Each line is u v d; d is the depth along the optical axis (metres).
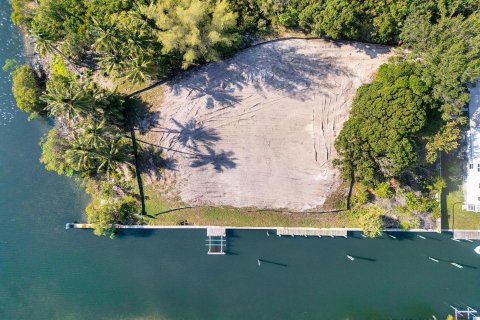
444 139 45.44
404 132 43.41
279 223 51.22
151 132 51.22
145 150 51.31
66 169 51.22
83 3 49.22
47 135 53.09
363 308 51.31
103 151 46.41
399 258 51.25
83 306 51.97
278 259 51.59
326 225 51.06
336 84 50.78
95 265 52.12
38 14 48.78
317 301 51.50
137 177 51.38
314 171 50.56
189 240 51.69
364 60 50.84
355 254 51.47
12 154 53.25
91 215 49.06
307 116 50.66
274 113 50.78
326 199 50.59
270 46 51.34
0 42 53.38
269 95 50.91
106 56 48.41
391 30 47.44
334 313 51.38
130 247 51.97
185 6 44.56
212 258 51.75
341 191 50.38
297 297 51.50
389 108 43.59
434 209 49.97
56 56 52.38
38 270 52.22
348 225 50.88
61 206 52.72
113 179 51.59
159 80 51.56
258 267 51.62
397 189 50.00
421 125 43.47
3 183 53.09
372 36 49.19
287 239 51.62
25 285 52.09
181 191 51.16
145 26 45.28
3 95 53.31
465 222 50.38
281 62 51.16
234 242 51.62
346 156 47.09
